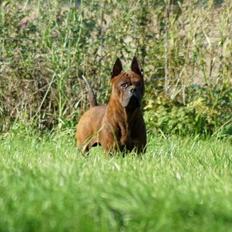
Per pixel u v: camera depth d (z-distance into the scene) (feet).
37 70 56.08
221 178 28.78
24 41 56.49
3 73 55.93
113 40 56.90
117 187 23.97
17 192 23.44
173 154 39.96
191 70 57.62
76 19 56.13
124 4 57.00
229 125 54.70
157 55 57.67
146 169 31.81
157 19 57.62
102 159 36.27
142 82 41.96
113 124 41.22
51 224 20.38
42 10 56.39
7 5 56.39
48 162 31.86
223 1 57.52
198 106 55.31
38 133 53.47
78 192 23.32
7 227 20.31
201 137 54.49
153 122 54.90
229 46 57.06
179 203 22.38
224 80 57.16
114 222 20.74
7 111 55.67
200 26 57.41
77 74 56.08
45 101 55.93
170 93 57.21
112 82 41.88
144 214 21.26
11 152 40.04
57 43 56.24
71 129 52.60
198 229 20.56
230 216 21.66
